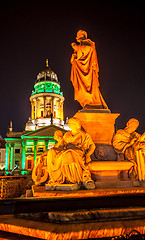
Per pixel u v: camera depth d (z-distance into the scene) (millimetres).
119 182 5543
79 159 5387
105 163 5652
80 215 3551
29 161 65250
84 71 6949
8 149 69562
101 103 6918
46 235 3121
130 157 6035
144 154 5949
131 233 3287
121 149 6090
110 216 3641
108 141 6477
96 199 2980
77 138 5758
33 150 65375
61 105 82938
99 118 6441
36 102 80375
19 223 3617
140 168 5848
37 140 64562
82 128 6457
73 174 5250
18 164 68750
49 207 2760
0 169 72000
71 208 2836
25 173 62781
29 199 2846
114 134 6605
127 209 3770
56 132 6277
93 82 6930
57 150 5754
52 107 78438
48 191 5020
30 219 3842
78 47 7070
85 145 5789
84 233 3137
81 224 3400
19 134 72125
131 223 3443
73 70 7207
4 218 4023
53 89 81125
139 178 5809
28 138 64750
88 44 7188
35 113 79812
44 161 6629
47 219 3645
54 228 3234
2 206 2641
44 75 84312
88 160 5688
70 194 4574
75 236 3096
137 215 3752
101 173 5676
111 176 5711
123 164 5777
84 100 6836
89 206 2908
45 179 6250
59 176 5418
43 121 76562
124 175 5867
